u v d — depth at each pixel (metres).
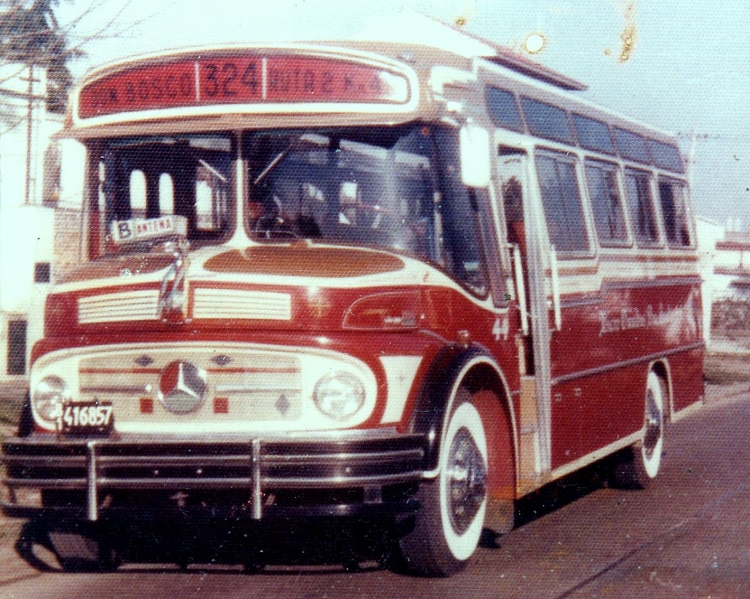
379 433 6.15
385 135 6.89
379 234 6.81
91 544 7.02
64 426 6.37
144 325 6.39
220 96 6.94
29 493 7.58
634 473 10.49
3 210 21.91
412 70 6.77
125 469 6.18
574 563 7.29
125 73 7.17
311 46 6.84
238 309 6.27
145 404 6.39
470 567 7.14
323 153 6.90
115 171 7.34
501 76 8.36
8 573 7.09
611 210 10.38
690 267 12.92
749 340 39.00
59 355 6.56
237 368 6.27
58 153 8.26
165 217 7.09
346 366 6.21
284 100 6.86
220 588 6.64
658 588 6.63
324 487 5.97
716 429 15.71
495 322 7.51
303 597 6.41
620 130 11.07
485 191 7.65
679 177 12.90
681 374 12.29
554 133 9.23
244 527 7.78
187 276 6.35
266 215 6.89
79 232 7.43
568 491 10.49
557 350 8.48
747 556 7.53
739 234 47.97
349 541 7.66
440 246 6.94
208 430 6.29
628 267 10.48
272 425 6.23
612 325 9.90
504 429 7.47
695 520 8.91
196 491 6.21
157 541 7.76
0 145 17.27
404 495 6.30
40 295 22.19
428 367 6.54
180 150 7.11
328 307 6.26
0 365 22.72
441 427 6.38
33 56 10.38
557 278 8.50
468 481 6.95
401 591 6.52
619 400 10.04
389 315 6.43
